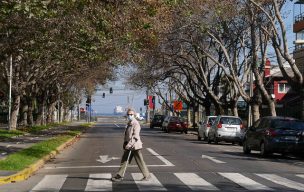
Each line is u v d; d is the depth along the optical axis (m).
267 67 50.12
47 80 50.25
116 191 12.16
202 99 54.19
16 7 14.04
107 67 46.81
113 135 43.53
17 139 32.31
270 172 16.16
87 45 22.05
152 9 20.47
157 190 12.28
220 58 46.78
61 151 25.22
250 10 33.00
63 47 24.05
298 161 20.78
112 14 19.47
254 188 12.65
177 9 28.36
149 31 24.89
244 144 24.25
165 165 17.97
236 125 31.70
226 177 14.73
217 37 39.75
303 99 29.53
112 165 18.30
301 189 12.55
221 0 34.03
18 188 12.84
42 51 24.83
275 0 28.47
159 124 66.50
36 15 15.10
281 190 12.37
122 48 26.95
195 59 47.97
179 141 34.47
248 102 38.25
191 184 13.29
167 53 44.84
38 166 17.47
